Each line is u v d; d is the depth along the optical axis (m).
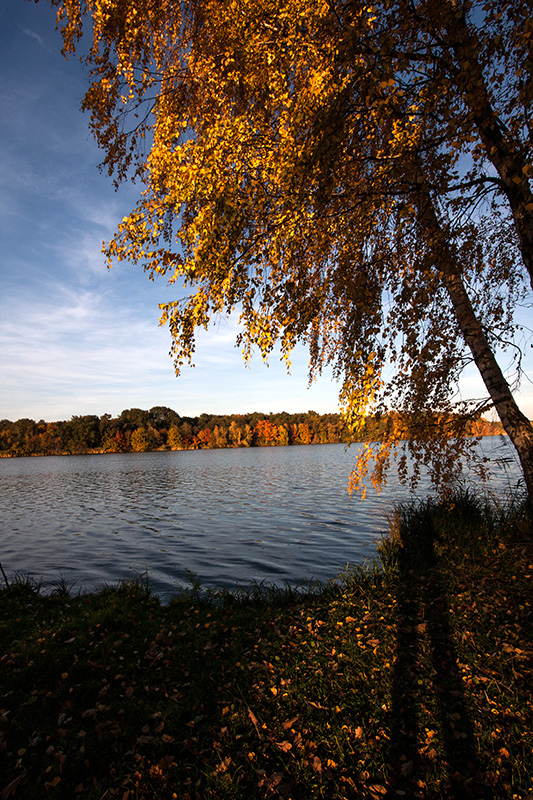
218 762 2.80
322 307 5.26
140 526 15.08
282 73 4.45
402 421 5.28
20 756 2.91
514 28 3.26
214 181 4.14
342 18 3.64
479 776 2.54
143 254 4.54
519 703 3.07
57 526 15.86
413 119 4.38
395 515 9.01
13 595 7.03
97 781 2.69
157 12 5.18
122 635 4.86
